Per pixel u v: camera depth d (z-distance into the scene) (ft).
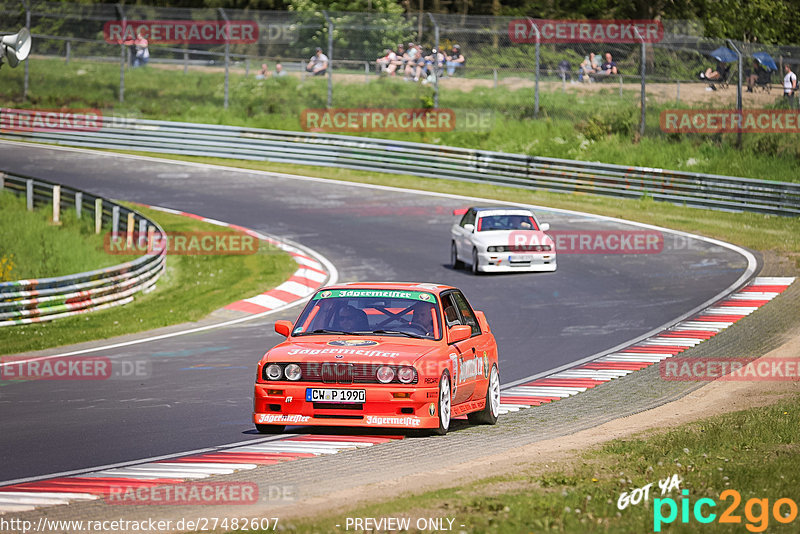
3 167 503.61
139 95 627.46
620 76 552.00
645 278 301.22
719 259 324.80
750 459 109.50
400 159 498.28
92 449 124.06
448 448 119.24
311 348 126.93
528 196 448.65
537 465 106.01
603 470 103.50
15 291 259.60
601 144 498.69
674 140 496.64
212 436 131.85
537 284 296.30
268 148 529.04
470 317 143.23
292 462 112.47
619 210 412.98
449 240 372.38
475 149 515.50
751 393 163.12
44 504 93.45
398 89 590.14
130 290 297.12
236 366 196.34
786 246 338.54
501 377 185.57
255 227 394.32
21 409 154.71
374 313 134.51
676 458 109.50
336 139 515.50
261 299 290.15
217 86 629.51
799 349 201.46
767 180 422.00
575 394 167.22
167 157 540.11
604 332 231.71
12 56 177.17
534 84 595.47
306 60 625.00
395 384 122.21
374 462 111.04
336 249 357.41
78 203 401.49
